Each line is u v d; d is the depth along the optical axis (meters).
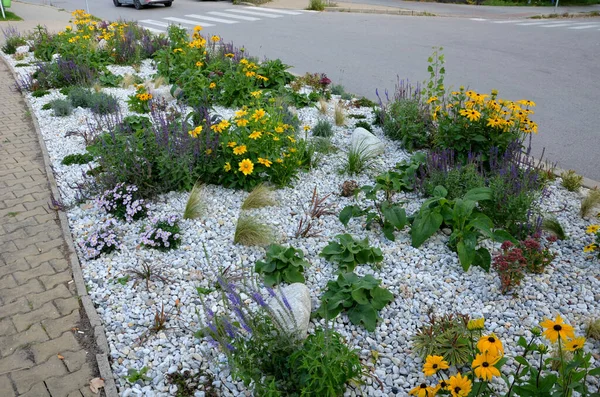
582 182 5.70
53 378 3.21
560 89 9.73
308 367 2.88
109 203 5.01
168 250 4.51
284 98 7.87
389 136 6.94
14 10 20.36
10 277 4.16
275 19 18.75
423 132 6.59
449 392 2.60
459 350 3.27
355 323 3.63
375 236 4.70
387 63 11.67
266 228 4.65
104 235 4.53
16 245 4.58
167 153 5.23
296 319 3.42
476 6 24.70
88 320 3.71
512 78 10.47
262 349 3.21
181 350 3.43
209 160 5.48
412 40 14.67
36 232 4.79
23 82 9.38
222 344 3.02
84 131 7.10
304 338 3.45
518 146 5.57
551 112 8.38
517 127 5.69
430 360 2.64
